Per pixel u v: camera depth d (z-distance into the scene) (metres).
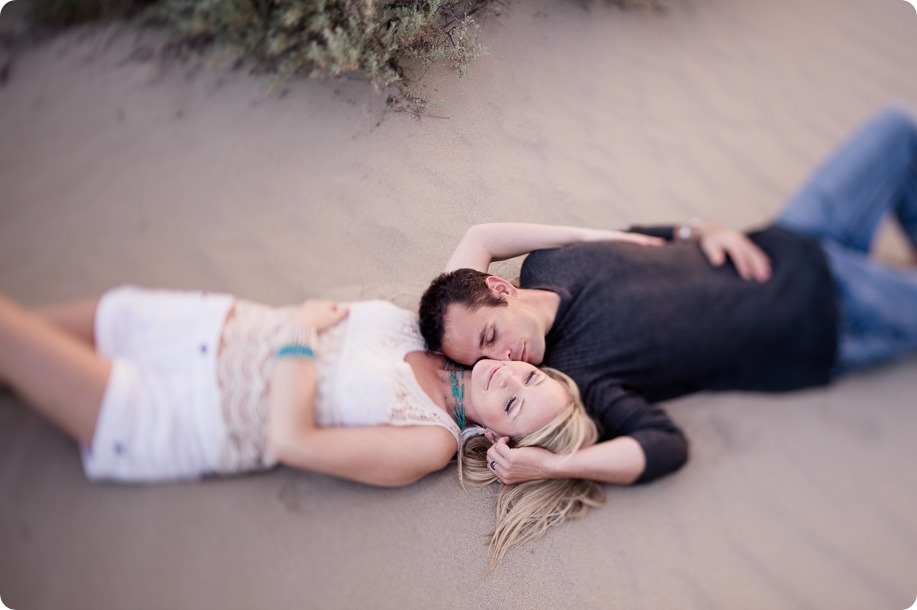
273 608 1.38
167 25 1.94
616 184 2.04
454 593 1.49
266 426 1.47
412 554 1.50
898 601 1.61
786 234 1.91
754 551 1.65
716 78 2.37
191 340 1.49
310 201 1.81
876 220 1.92
